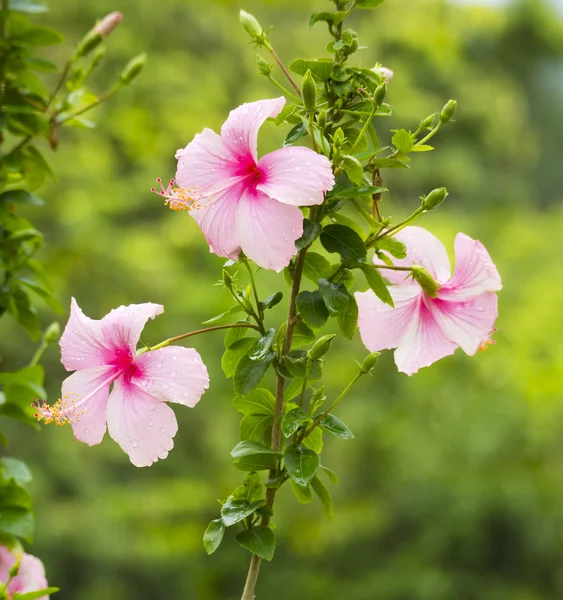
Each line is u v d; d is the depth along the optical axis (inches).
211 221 67.4
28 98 100.7
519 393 342.0
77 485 335.6
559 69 573.0
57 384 330.3
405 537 352.8
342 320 72.4
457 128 461.7
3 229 101.1
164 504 337.1
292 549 360.8
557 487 331.9
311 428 67.1
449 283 72.7
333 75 70.9
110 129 374.9
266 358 69.0
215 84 393.7
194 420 348.5
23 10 98.2
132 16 388.5
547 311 367.9
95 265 345.7
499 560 335.6
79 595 337.1
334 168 68.8
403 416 349.7
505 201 483.2
